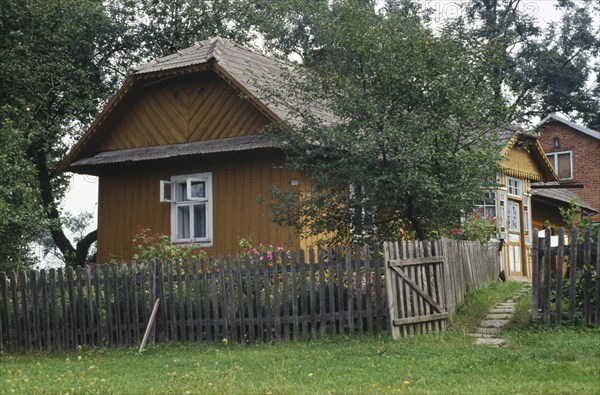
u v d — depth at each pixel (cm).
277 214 1591
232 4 3284
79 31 2767
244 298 1409
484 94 1572
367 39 1517
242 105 2023
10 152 1945
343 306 1335
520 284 1998
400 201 1495
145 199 2173
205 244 2048
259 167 1984
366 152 1455
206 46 2142
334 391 902
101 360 1320
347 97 1484
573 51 4503
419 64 1487
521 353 1091
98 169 2248
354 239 1533
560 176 3916
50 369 1227
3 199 1833
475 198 1520
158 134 2161
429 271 1377
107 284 1508
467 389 882
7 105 2244
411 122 1444
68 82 2712
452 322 1402
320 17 1627
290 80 1642
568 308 1282
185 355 1305
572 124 3872
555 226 3359
